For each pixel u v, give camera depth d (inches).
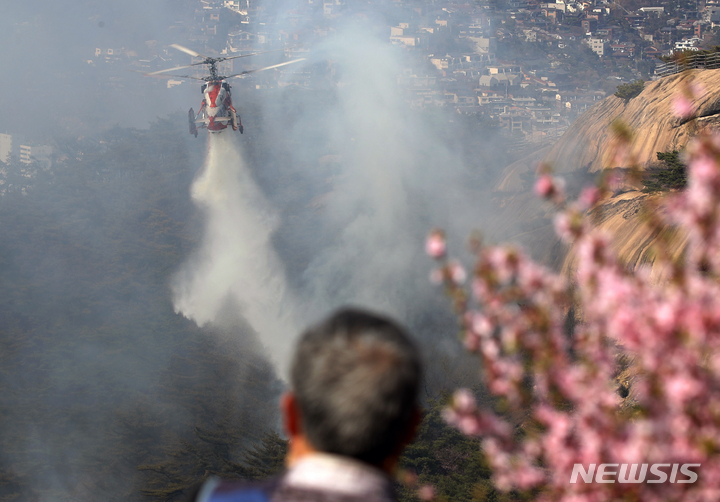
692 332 124.0
